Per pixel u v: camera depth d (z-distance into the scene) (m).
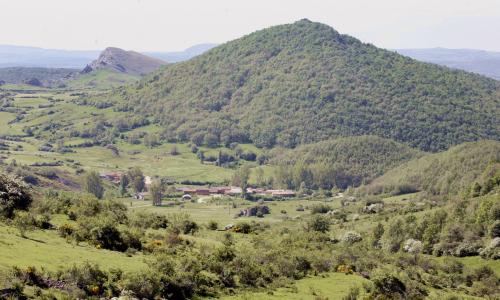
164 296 48.09
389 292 64.38
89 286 43.19
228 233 90.31
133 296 44.62
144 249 61.75
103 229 59.97
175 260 57.66
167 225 86.12
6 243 48.69
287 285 61.44
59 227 60.03
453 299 67.06
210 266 58.78
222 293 53.97
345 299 58.56
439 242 107.62
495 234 103.38
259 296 55.09
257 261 67.12
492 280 83.00
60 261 46.94
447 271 90.31
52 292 40.16
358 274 73.25
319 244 93.25
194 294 51.38
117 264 51.06
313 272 70.12
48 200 73.69
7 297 37.12
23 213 61.81
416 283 70.25
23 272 40.91
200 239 76.69
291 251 77.56
